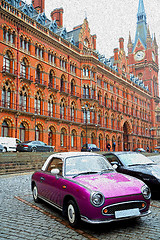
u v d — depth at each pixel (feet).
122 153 34.50
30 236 17.24
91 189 17.71
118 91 184.24
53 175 22.89
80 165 22.35
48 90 114.01
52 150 92.68
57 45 121.60
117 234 17.40
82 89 138.72
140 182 20.27
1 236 17.31
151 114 251.60
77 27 156.35
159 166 31.07
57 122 117.08
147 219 20.72
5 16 93.71
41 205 25.99
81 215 17.75
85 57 139.74
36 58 108.37
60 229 18.56
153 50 269.23
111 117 171.22
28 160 65.05
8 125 92.68
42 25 113.09
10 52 95.81
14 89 95.30
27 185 38.40
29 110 102.17
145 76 260.42
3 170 53.98
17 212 23.38
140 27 276.62
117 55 192.13
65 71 127.03
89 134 137.69
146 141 234.17
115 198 17.44
